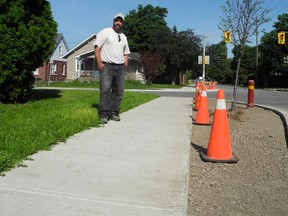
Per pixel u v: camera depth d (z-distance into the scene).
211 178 4.96
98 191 3.91
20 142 5.45
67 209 3.45
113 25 7.98
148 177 4.42
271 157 6.24
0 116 8.04
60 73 53.41
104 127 7.49
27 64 10.62
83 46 49.38
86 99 12.43
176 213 3.45
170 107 12.05
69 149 5.55
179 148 5.92
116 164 4.91
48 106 10.16
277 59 59.31
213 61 77.94
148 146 5.97
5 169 4.41
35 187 3.94
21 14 10.24
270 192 4.59
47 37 10.94
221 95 5.77
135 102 12.66
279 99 21.89
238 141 7.42
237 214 3.90
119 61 7.92
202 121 9.06
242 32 12.74
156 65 45.25
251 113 12.25
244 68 85.69
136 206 3.57
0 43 9.95
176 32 53.25
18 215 3.29
